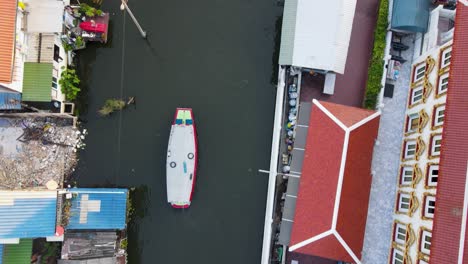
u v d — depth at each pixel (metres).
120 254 33.00
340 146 29.11
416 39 33.09
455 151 24.02
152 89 35.09
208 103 35.06
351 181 29.17
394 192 32.38
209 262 34.09
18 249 31.03
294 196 30.83
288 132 33.22
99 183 34.50
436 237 23.78
